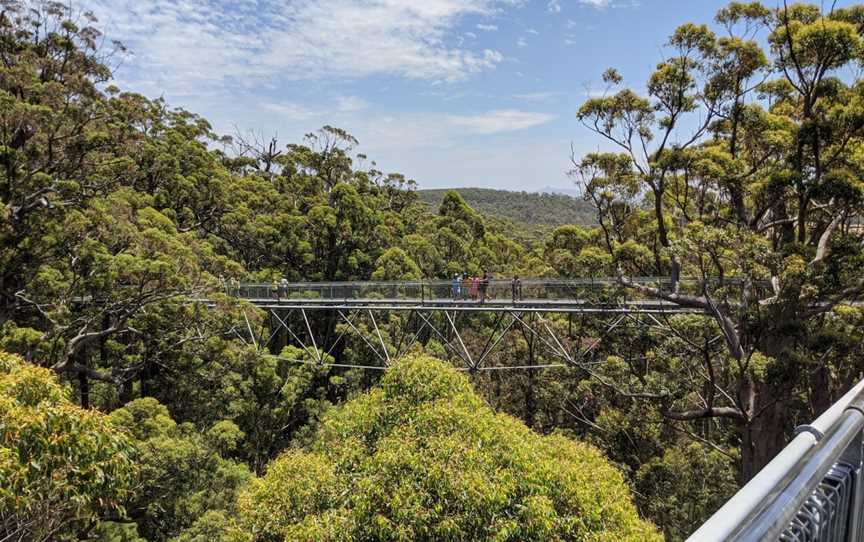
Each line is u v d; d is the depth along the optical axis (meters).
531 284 19.41
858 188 10.96
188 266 20.20
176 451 15.62
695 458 19.62
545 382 24.12
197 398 24.03
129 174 25.84
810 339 11.48
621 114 16.06
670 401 15.37
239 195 38.50
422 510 8.09
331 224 37.25
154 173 32.16
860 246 11.55
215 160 41.06
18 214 17.62
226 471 17.44
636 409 19.03
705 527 1.16
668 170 15.34
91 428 5.99
